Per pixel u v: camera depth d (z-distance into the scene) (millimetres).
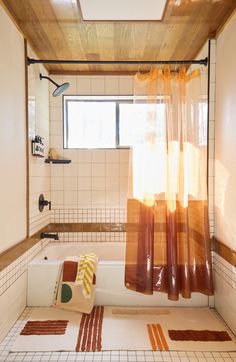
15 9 1938
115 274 2391
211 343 1871
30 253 2459
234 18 1974
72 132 3266
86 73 3154
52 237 2820
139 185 2336
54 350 1779
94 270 2359
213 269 2391
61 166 3195
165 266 2328
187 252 2281
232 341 1897
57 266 2389
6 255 1906
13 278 2045
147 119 2322
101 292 2387
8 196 1972
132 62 2387
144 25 2152
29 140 2428
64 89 2727
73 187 3205
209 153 2398
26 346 1812
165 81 2316
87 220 3215
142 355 1746
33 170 2562
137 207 2340
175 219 2289
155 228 2346
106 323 2107
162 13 1985
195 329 2041
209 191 2402
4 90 1906
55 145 3172
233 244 2014
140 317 2207
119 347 1817
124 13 1977
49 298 2367
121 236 3213
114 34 2295
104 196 3215
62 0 1825
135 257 2338
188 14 2004
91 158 3205
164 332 1996
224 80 2162
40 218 2809
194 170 2340
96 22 2102
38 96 2738
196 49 2582
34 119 2588
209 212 2402
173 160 2309
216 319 2193
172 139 2314
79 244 3104
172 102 2322
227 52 2100
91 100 3271
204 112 2371
